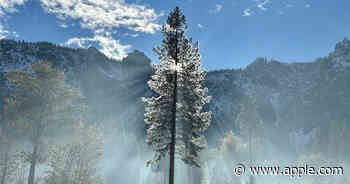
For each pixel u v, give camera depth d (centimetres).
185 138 1659
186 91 1666
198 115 1647
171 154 1593
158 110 1655
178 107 1666
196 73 1667
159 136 1633
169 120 1633
